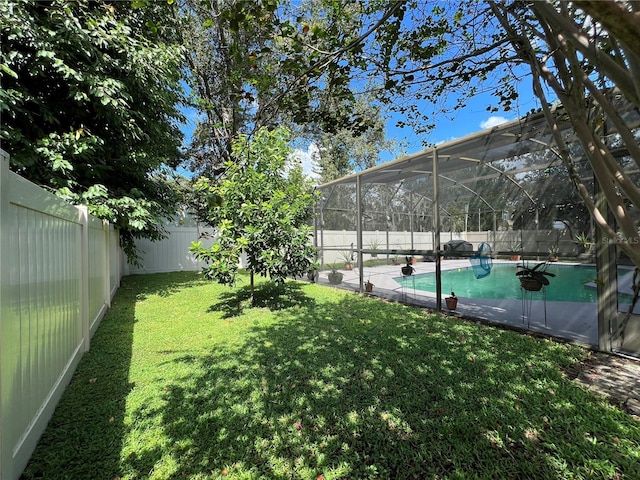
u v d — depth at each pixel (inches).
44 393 83.7
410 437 80.0
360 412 91.3
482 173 254.7
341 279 330.0
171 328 174.9
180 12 245.6
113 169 255.8
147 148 276.2
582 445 75.3
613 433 79.7
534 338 155.6
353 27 97.3
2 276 58.6
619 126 45.7
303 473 69.0
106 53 220.4
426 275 371.2
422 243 395.5
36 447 75.9
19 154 190.1
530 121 156.0
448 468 69.7
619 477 65.9
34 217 78.8
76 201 205.2
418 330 167.9
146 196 283.0
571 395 97.9
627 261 132.2
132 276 396.5
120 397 100.7
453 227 323.3
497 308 215.2
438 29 106.2
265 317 197.8
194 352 139.2
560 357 129.5
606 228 53.3
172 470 69.7
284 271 213.8
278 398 99.5
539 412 89.2
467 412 90.0
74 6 194.7
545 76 60.9
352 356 132.2
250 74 105.3
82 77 195.3
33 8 184.1
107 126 245.4
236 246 202.1
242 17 78.0
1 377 57.1
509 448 75.2
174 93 272.4
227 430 83.7
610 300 135.9
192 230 474.9
